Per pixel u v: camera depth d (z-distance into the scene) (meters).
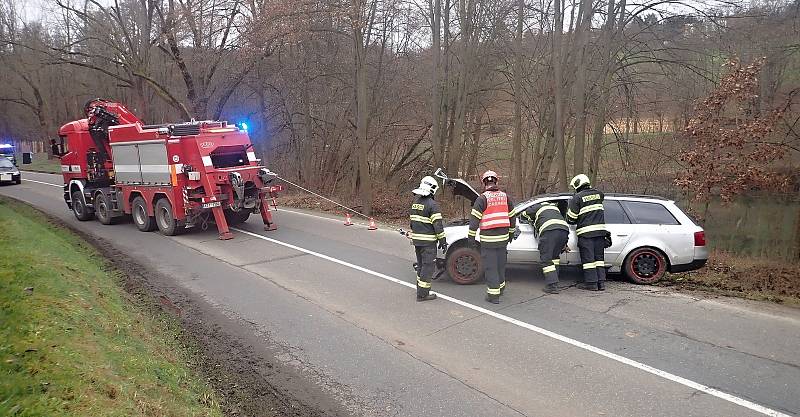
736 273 9.20
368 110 19.31
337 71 19.44
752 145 10.57
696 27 12.92
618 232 8.23
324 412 4.55
